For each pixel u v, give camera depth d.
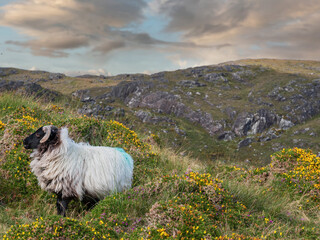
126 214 5.07
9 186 6.10
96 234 4.21
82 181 5.43
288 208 6.91
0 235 4.17
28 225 4.07
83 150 5.65
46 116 9.80
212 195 5.83
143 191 5.84
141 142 10.02
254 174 8.95
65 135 5.45
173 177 6.40
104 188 5.53
